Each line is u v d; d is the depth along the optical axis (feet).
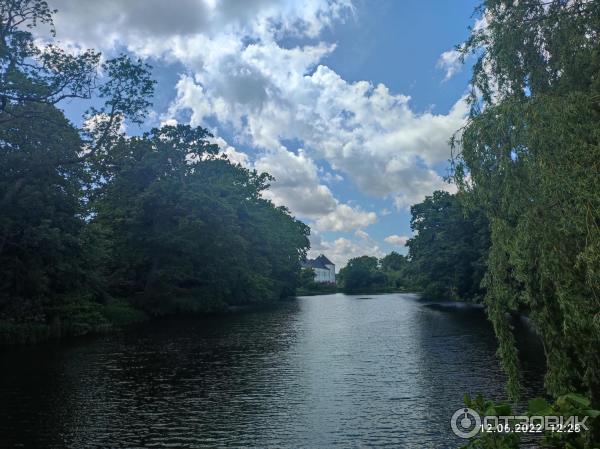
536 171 21.27
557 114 20.85
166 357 66.74
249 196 225.15
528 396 41.52
